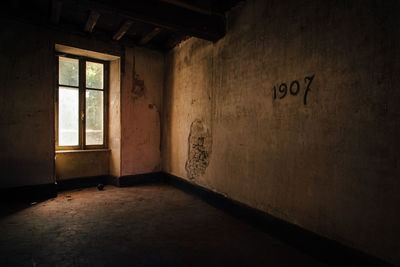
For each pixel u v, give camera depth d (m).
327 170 2.06
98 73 4.60
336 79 1.99
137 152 4.70
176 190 4.32
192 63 4.03
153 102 4.88
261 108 2.72
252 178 2.84
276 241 2.45
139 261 2.04
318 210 2.13
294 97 2.35
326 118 2.07
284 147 2.45
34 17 3.52
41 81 3.67
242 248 2.29
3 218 2.89
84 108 4.44
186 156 4.21
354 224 1.87
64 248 2.23
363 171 1.81
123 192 4.14
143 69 4.72
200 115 3.82
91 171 4.54
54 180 3.80
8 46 3.42
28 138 3.58
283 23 2.46
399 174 1.62
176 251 2.22
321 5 2.11
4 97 3.40
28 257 2.06
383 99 1.70
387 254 1.68
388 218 1.68
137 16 2.73
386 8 1.69
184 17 2.97
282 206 2.46
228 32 3.22
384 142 1.70
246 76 2.93
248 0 2.90
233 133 3.13
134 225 2.78
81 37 3.99
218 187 3.42
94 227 2.70
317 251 2.12
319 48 2.13
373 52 1.76
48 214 3.06
